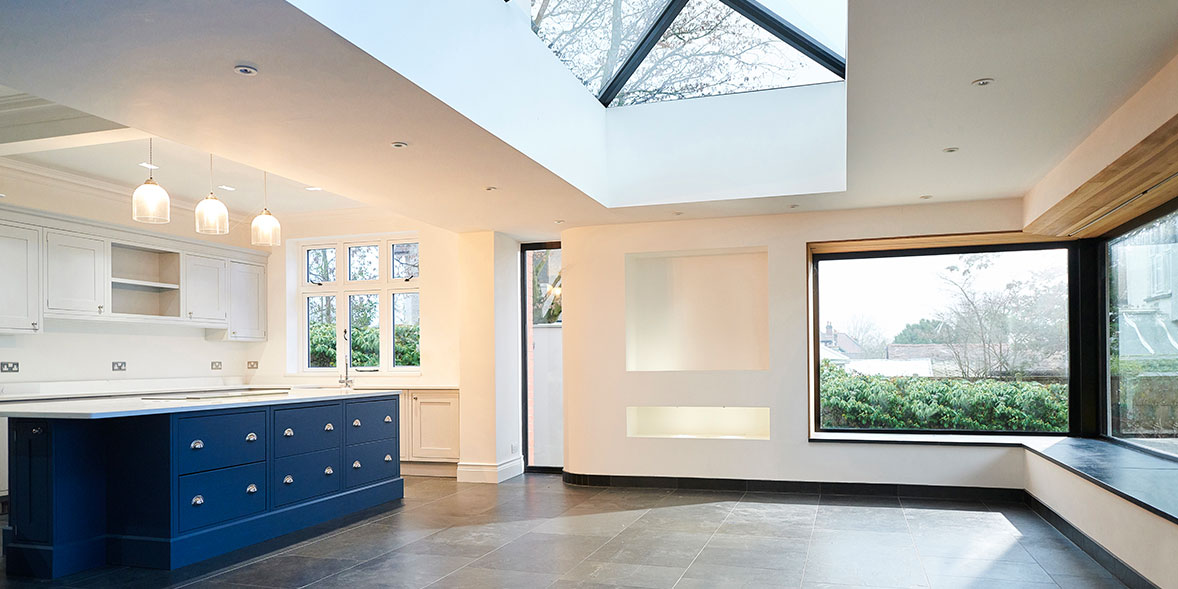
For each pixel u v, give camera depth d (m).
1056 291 6.73
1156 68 3.22
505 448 7.85
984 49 3.01
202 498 4.71
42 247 6.49
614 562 4.55
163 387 7.91
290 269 9.12
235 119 3.91
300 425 5.61
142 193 5.02
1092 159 4.22
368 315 8.93
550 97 5.23
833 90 6.06
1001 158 4.81
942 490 6.44
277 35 2.92
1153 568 3.58
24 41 2.91
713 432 7.46
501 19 4.46
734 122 6.31
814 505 6.20
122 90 3.46
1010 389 6.84
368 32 3.12
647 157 6.52
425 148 4.52
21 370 6.61
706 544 4.96
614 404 7.29
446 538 5.22
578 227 7.48
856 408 7.27
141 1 2.61
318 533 5.40
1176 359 4.81
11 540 4.45
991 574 4.22
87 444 4.54
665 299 7.60
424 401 8.13
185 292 7.95
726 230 7.08
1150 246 5.23
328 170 5.04
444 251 8.51
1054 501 5.31
